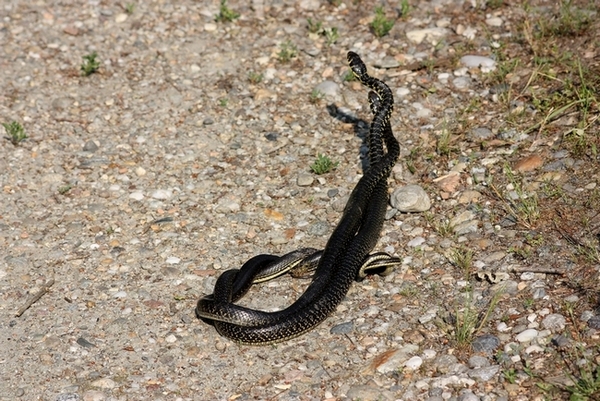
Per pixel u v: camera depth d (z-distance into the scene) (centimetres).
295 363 1082
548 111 1466
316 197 1398
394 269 1229
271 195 1413
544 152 1381
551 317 1076
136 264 1284
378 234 1278
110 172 1487
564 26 1644
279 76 1694
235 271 1205
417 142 1481
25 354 1127
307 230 1333
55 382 1078
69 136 1578
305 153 1502
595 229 1208
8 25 1856
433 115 1539
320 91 1642
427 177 1401
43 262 1297
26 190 1456
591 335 1036
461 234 1271
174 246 1316
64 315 1193
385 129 1469
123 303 1210
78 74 1728
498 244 1234
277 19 1852
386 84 1543
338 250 1213
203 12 1886
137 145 1549
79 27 1850
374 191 1343
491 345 1057
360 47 1742
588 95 1441
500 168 1377
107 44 1803
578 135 1377
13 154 1537
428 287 1184
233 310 1112
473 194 1339
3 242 1339
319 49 1747
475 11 1783
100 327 1168
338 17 1838
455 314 1120
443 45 1706
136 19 1869
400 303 1162
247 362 1092
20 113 1630
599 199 1257
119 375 1084
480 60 1639
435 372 1037
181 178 1467
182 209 1396
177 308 1195
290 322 1108
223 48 1781
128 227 1364
